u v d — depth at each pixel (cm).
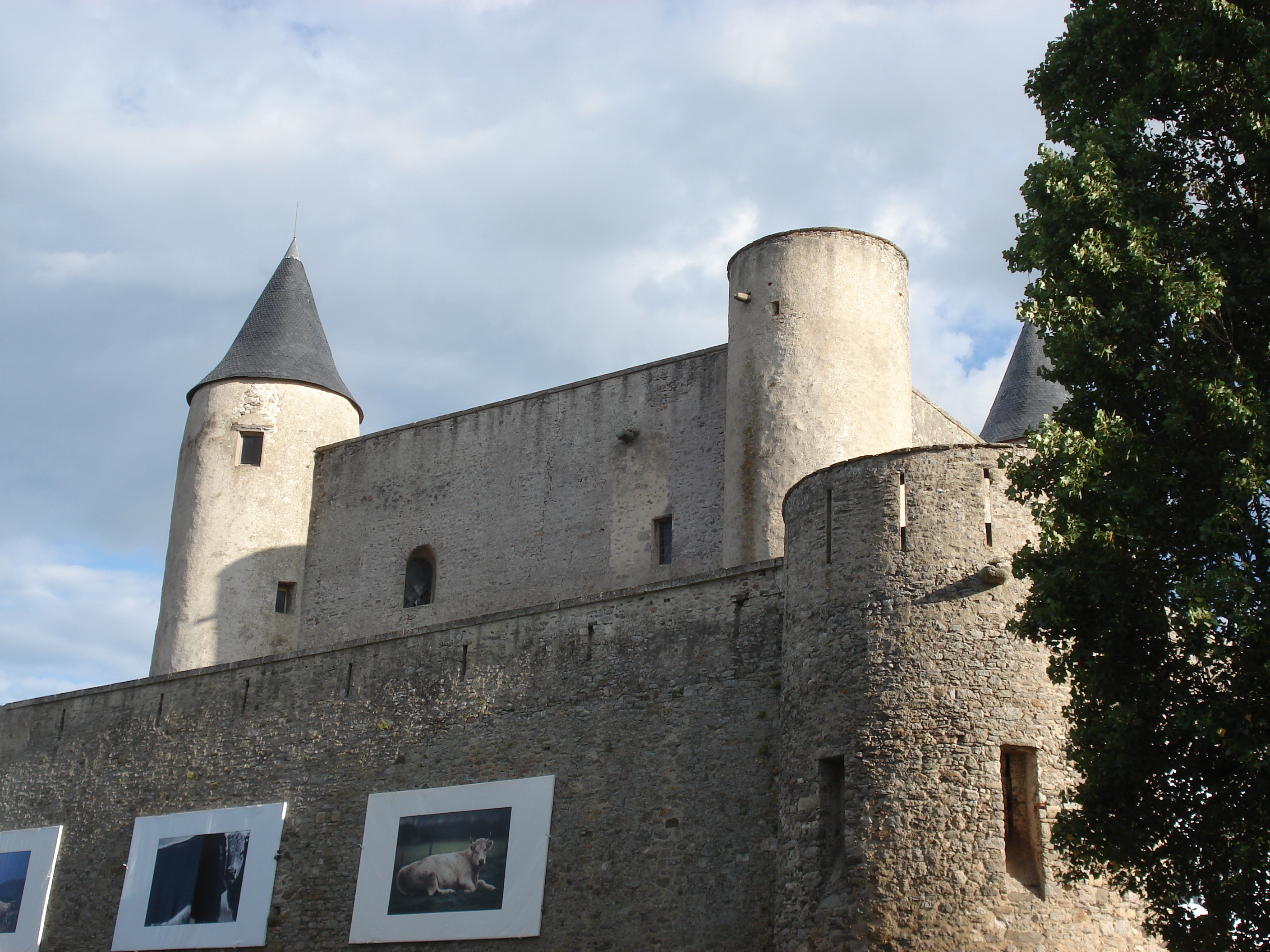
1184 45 1773
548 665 2564
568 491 3234
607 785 2395
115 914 2966
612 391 3253
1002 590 2019
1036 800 1920
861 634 2045
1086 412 1738
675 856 2270
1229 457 1572
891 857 1908
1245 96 1761
